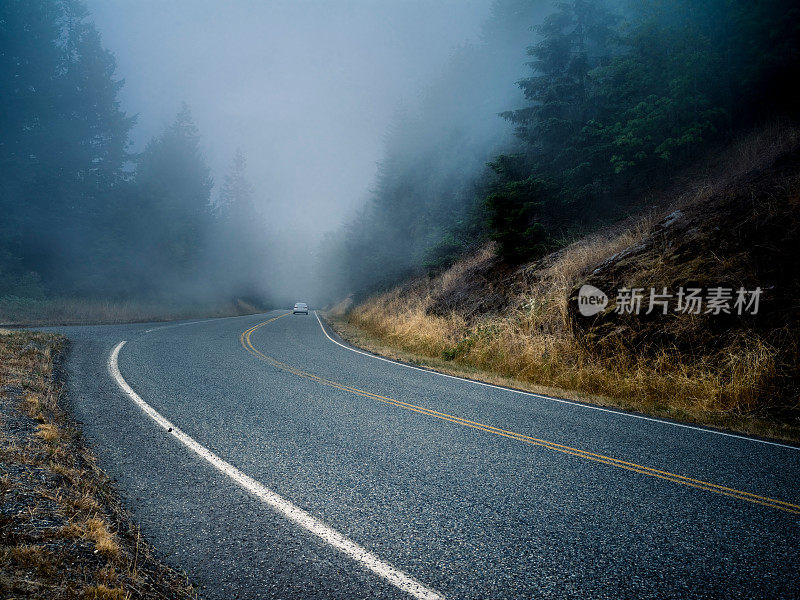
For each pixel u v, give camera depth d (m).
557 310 10.20
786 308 6.80
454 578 2.29
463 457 4.14
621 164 12.84
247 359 9.70
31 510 2.52
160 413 5.14
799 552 2.62
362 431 4.85
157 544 2.52
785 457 4.36
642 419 5.79
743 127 12.73
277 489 3.31
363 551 2.52
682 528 2.88
